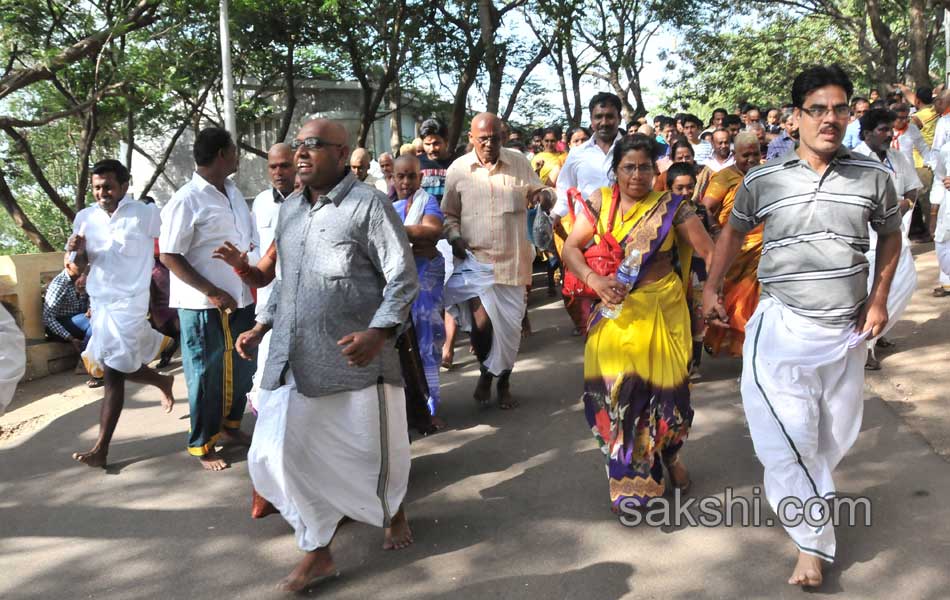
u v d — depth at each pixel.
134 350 5.11
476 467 4.74
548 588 3.40
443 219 5.54
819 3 26.33
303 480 3.41
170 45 15.72
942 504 3.85
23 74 13.83
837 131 3.18
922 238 10.55
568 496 4.27
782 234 3.37
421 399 5.20
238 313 5.09
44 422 6.32
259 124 23.38
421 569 3.62
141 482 4.87
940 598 3.14
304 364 3.39
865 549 3.52
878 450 4.51
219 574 3.70
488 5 17.19
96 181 5.14
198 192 4.86
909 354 6.09
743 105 13.81
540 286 10.55
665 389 3.91
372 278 3.46
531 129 27.30
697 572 3.45
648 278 3.98
